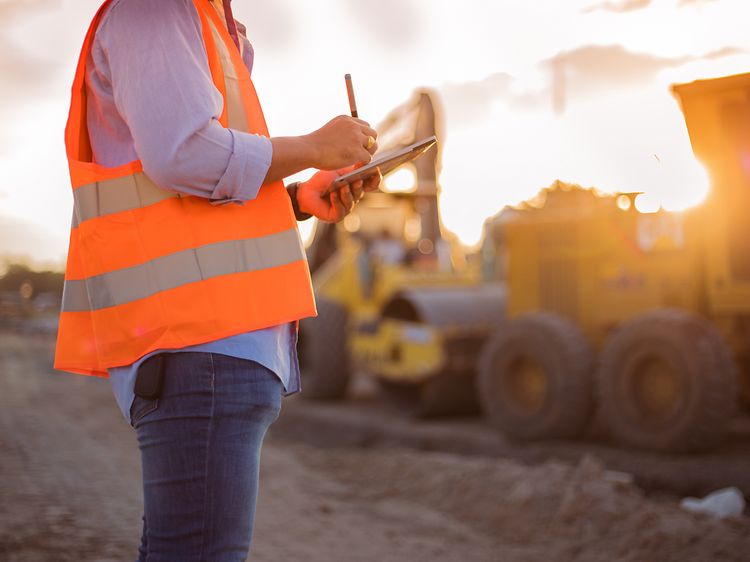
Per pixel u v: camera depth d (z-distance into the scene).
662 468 5.82
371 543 4.27
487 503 5.02
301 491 5.43
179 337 1.51
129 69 1.48
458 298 8.91
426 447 7.54
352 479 5.98
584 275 7.56
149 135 1.46
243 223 1.60
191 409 1.51
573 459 6.40
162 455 1.52
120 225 1.57
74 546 3.62
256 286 1.58
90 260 1.60
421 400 9.27
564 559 4.15
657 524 4.29
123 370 1.60
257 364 1.56
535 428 7.17
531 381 7.38
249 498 1.56
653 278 6.99
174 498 1.52
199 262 1.55
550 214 7.84
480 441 7.42
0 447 5.76
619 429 6.59
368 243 10.16
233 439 1.54
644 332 6.44
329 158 1.64
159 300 1.53
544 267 7.90
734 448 6.45
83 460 5.57
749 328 6.50
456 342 8.57
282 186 1.68
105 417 8.00
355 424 8.60
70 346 1.71
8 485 4.62
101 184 1.58
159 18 1.50
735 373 6.19
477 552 4.25
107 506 4.37
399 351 9.05
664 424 6.28
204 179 1.48
